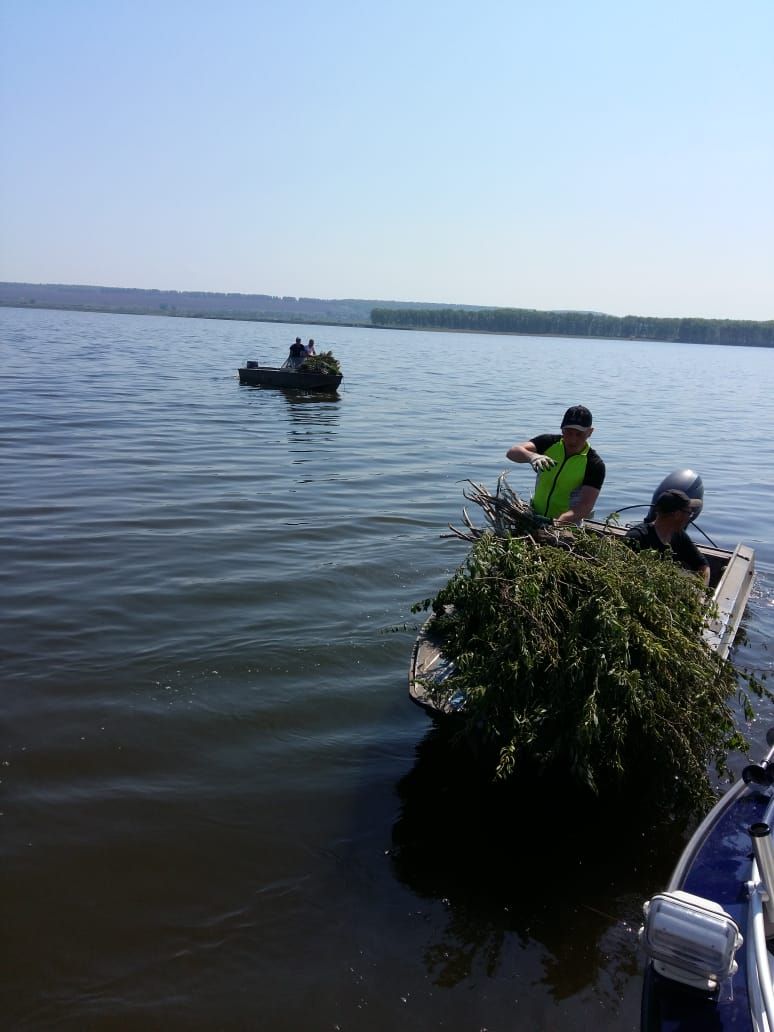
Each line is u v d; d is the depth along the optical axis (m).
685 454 18.45
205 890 4.05
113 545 9.05
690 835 4.68
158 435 16.53
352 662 6.55
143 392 24.09
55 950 3.64
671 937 2.58
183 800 4.72
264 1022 3.36
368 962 3.68
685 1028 2.61
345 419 20.97
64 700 5.68
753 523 12.12
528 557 5.04
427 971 3.65
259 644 6.73
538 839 4.58
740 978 2.77
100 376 28.42
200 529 9.87
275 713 5.72
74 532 9.46
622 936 3.91
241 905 3.96
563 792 4.91
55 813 4.54
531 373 48.31
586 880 4.28
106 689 5.87
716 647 5.47
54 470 12.70
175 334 79.38
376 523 10.57
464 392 31.50
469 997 3.53
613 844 4.57
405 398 27.64
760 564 10.02
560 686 4.57
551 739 4.60
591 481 6.42
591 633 4.66
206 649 6.59
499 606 4.82
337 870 4.24
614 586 4.78
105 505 10.74
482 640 4.87
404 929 3.88
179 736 5.37
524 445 6.71
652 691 4.54
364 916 3.95
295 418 20.53
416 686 5.11
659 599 4.89
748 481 15.41
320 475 13.48
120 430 16.88
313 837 4.48
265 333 99.31
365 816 4.68
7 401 20.34
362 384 32.78
